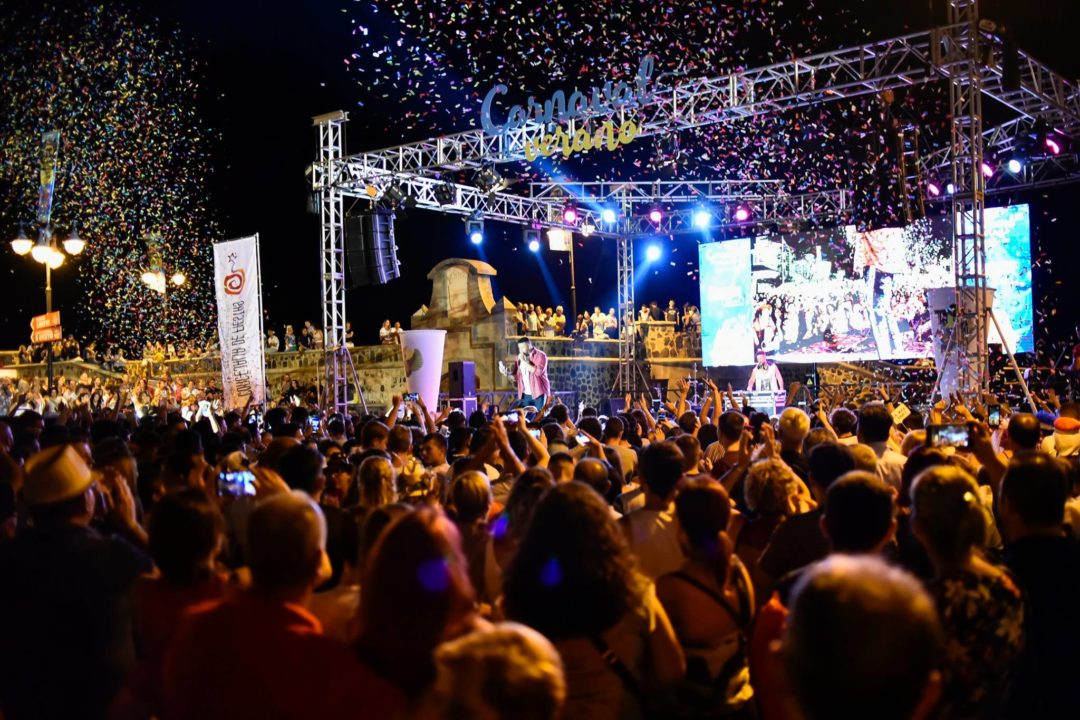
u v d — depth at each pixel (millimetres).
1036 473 3525
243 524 5691
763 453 6352
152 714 3346
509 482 6375
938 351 15492
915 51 15344
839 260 22938
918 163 19688
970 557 3139
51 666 3580
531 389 24891
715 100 17438
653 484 4406
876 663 1578
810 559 4227
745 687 3574
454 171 21141
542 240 27281
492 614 4094
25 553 3688
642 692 3068
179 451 6121
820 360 23141
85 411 13133
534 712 1642
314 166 20969
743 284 24266
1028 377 20703
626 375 27750
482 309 26484
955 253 14852
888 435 7148
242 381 17562
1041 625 3410
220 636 2625
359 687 2531
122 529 4953
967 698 2924
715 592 3592
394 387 26719
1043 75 16969
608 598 2922
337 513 4766
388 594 2600
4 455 5430
